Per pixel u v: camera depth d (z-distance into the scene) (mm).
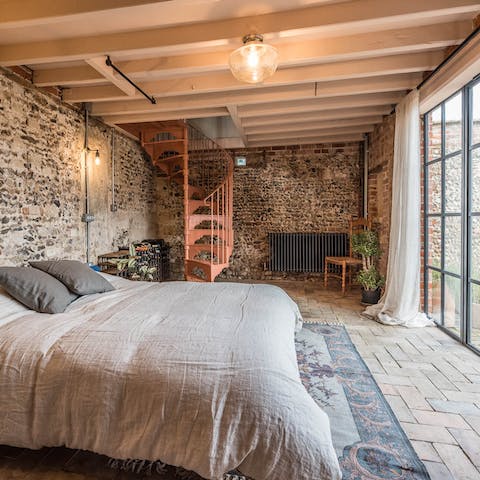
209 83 3334
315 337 3174
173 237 6723
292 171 6285
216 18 2383
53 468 1510
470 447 1630
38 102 3297
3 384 1467
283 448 1206
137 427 1328
